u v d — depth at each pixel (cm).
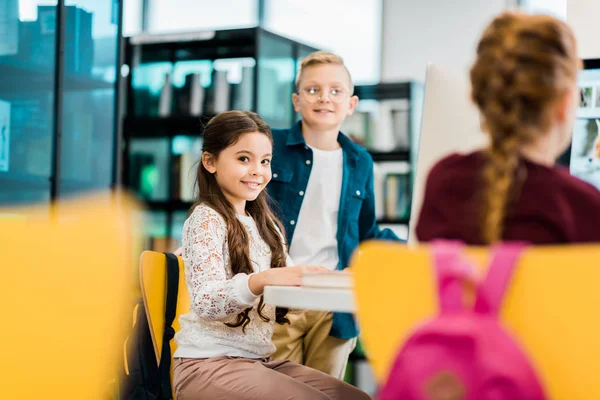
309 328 252
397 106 516
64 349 99
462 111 200
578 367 88
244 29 499
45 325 97
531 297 90
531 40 108
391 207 512
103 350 102
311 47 547
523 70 107
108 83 414
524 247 92
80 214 109
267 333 199
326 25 656
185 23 692
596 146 212
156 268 204
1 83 379
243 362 186
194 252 190
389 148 516
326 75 271
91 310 100
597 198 106
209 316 179
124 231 103
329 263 264
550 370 89
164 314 204
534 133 107
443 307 92
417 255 97
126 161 545
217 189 206
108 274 101
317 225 265
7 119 379
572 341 88
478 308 90
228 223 196
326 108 271
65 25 398
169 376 201
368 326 102
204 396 182
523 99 107
